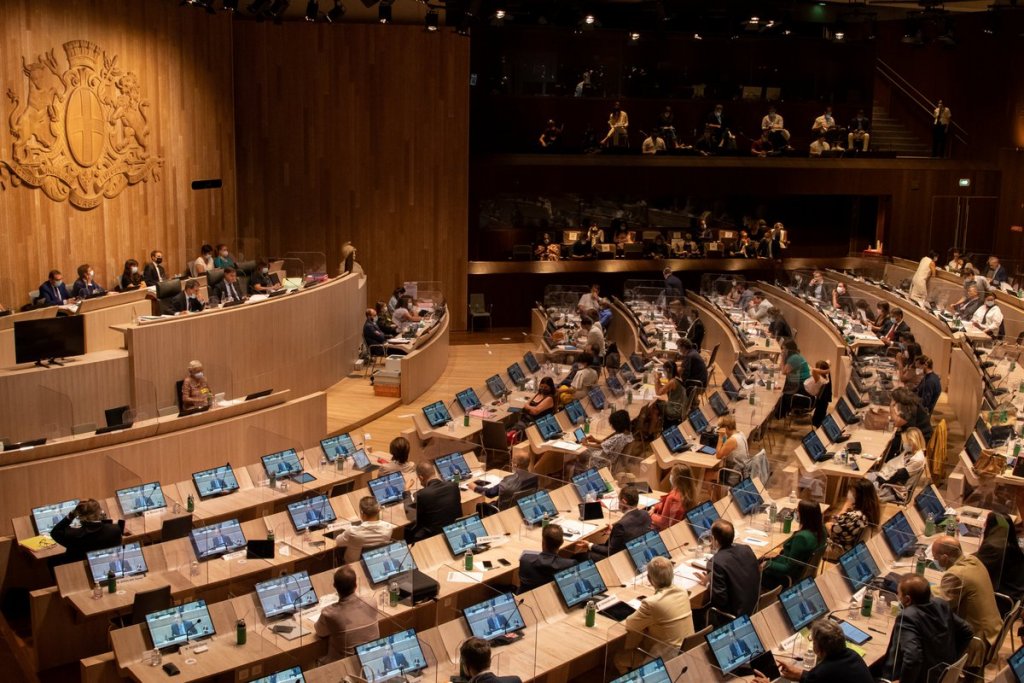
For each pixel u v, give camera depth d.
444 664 8.16
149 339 14.72
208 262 19.47
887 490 12.24
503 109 27.81
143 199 19.61
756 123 29.92
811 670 7.36
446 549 10.17
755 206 29.94
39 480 11.68
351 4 24.39
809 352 22.59
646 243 28.25
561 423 15.08
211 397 14.86
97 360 14.17
